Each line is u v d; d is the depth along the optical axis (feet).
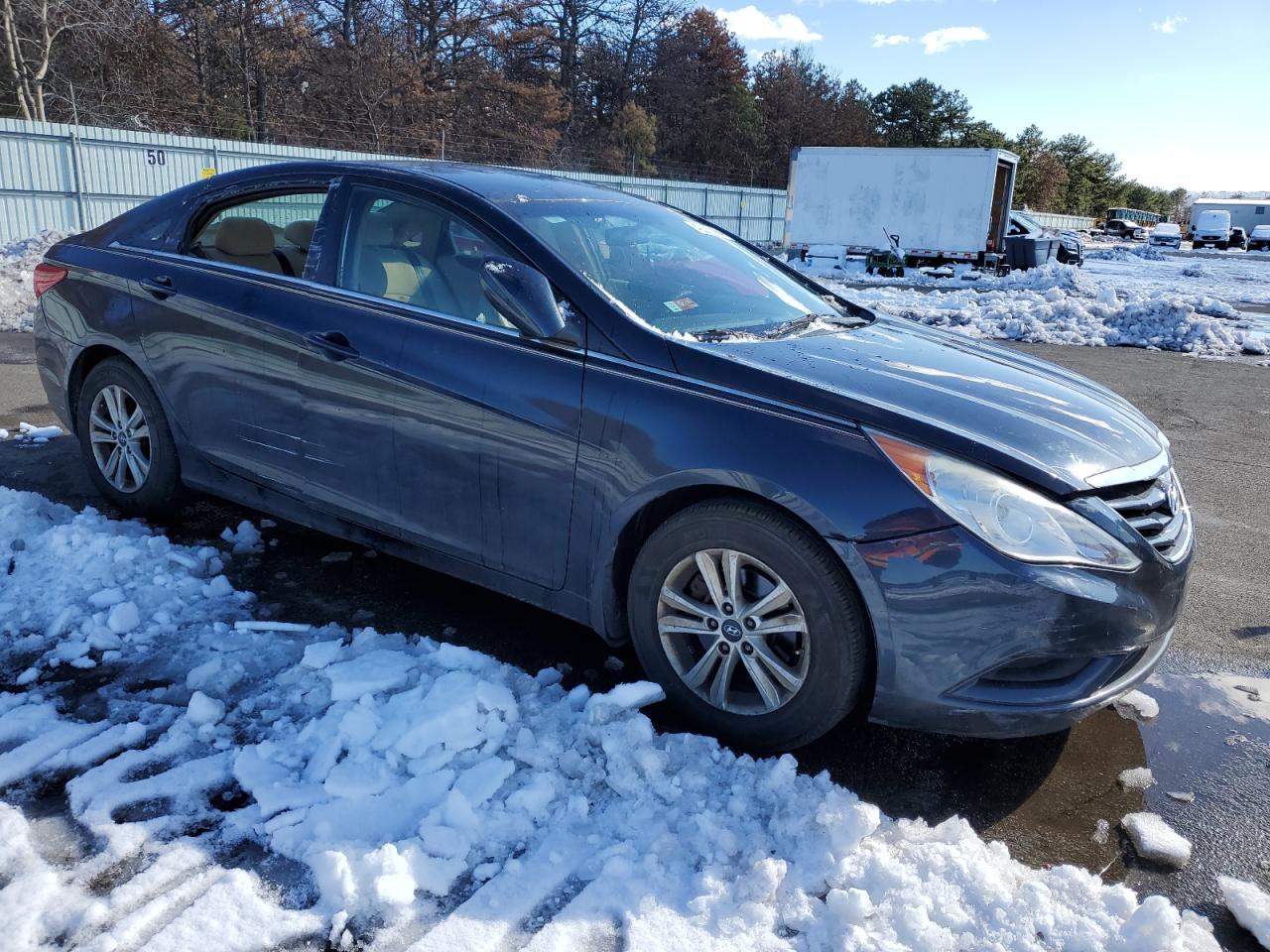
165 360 12.51
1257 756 9.55
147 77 110.42
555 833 7.66
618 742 8.52
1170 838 8.16
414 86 132.36
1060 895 7.23
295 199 11.96
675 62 188.85
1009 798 8.70
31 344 28.58
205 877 7.03
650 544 9.13
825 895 7.20
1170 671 11.36
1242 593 13.85
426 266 10.69
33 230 66.18
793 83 217.36
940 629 7.93
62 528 12.41
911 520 7.95
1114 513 8.36
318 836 7.44
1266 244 173.78
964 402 9.01
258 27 119.65
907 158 78.84
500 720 8.89
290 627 10.77
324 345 10.81
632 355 9.23
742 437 8.50
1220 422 25.58
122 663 9.91
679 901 7.00
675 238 12.22
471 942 6.57
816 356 9.65
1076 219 236.02
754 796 8.20
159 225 13.23
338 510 11.28
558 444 9.39
